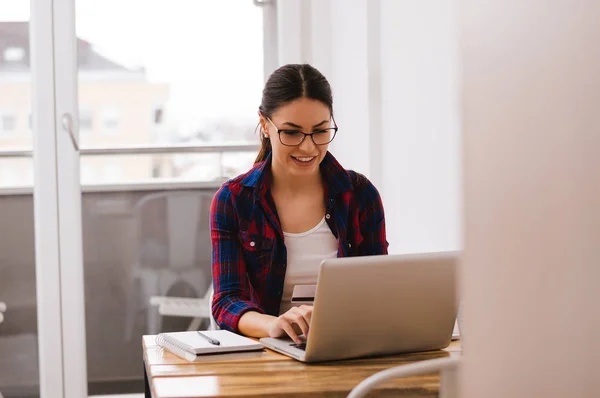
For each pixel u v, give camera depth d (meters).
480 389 0.33
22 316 3.55
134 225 3.60
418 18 2.72
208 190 3.64
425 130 2.68
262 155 2.36
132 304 3.62
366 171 3.20
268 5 3.62
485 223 0.33
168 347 1.80
